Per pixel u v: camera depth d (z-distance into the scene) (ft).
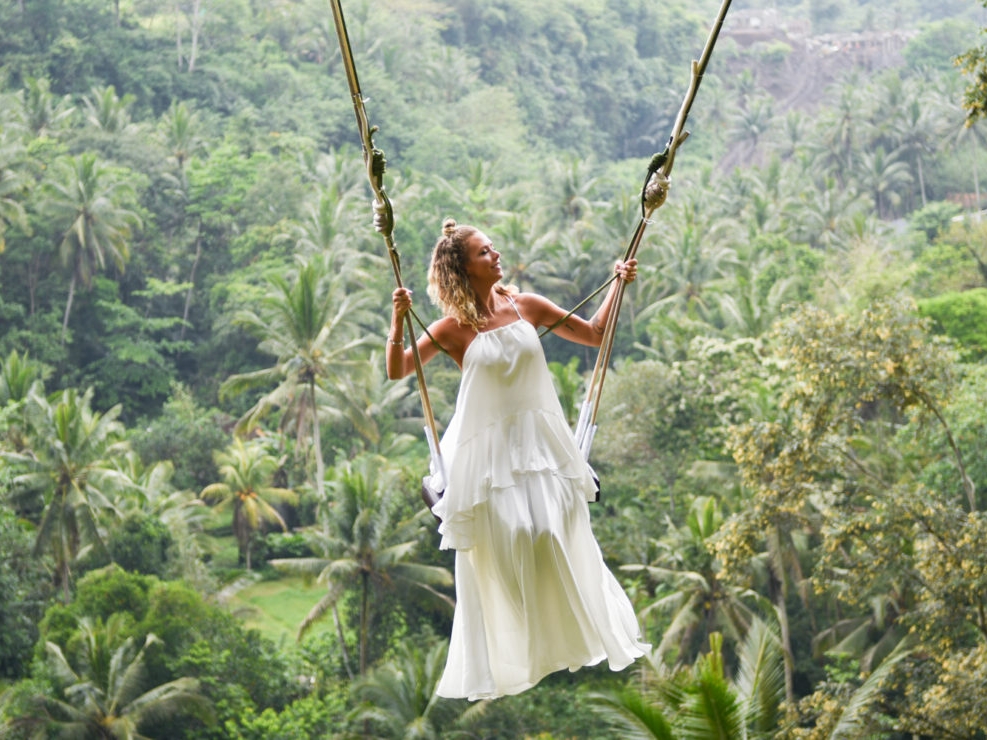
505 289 11.79
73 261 205.36
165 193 229.25
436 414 176.55
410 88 323.78
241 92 294.25
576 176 230.89
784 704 57.21
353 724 88.12
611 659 10.94
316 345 137.49
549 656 10.87
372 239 210.18
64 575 116.26
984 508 82.94
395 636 105.91
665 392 116.67
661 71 402.93
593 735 87.66
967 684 50.70
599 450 121.08
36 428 118.11
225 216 224.12
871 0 527.81
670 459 119.34
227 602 128.67
